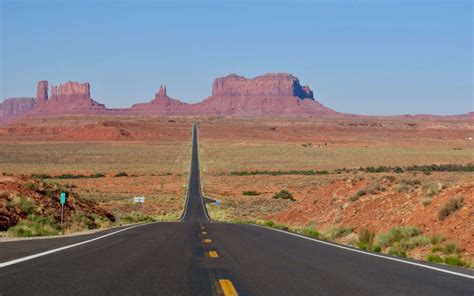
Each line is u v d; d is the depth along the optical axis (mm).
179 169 139375
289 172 123812
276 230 29141
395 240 20766
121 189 104250
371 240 21922
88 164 145125
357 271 12383
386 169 114688
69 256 14547
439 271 12578
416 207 25047
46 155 163750
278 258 14898
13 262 12820
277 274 11734
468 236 18484
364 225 27453
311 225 34000
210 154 175875
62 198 31953
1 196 31969
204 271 12062
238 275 11508
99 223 38938
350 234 25359
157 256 15070
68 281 10305
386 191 32812
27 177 39969
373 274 11922
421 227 21812
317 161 149625
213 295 9180
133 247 17750
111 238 21922
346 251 17266
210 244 19266
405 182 33312
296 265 13359
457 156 154250
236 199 89750
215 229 29641
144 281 10523
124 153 176000
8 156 156875
